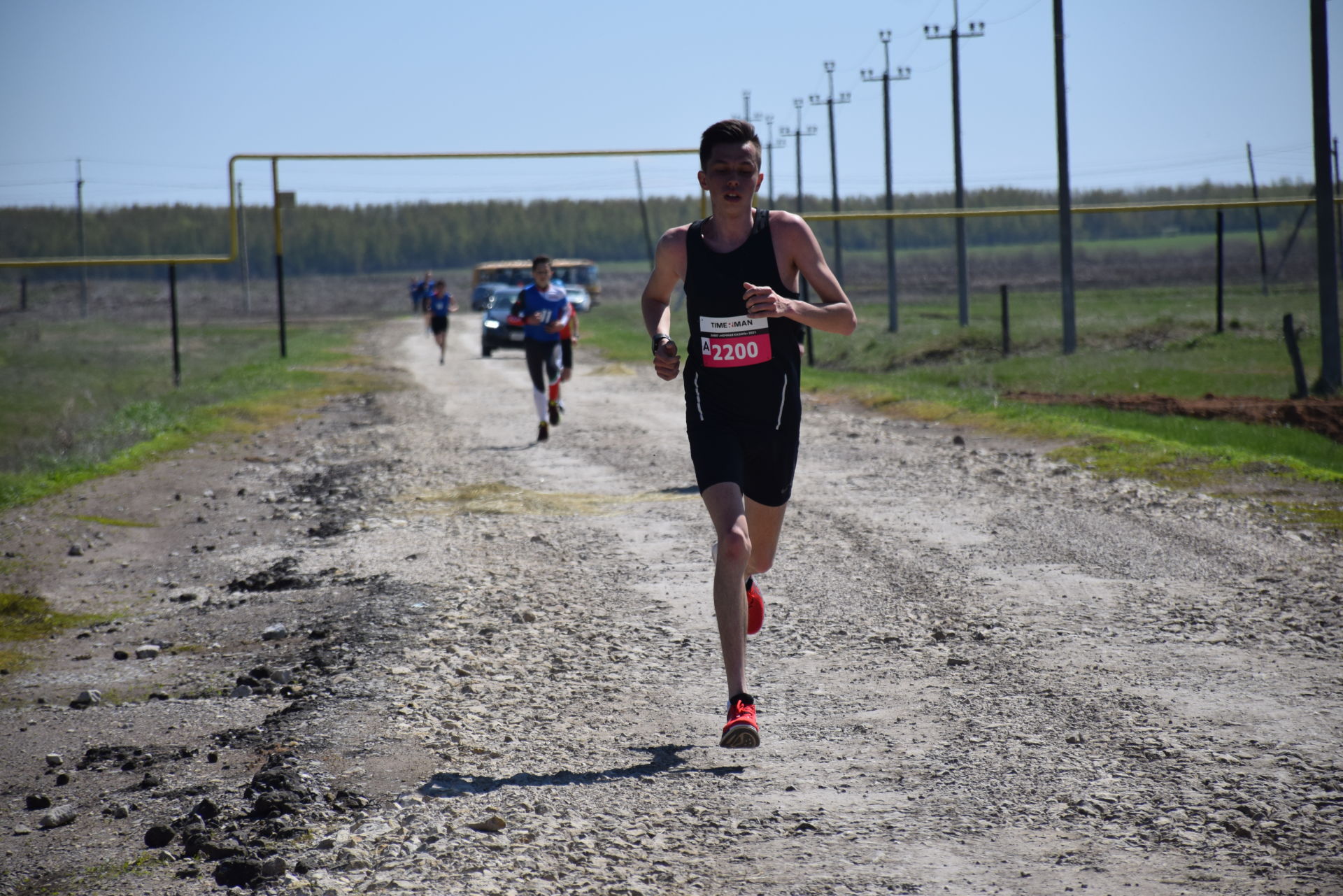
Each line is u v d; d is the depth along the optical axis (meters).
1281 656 12.32
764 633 14.05
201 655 14.41
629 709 11.30
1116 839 8.00
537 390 33.53
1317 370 49.09
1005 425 33.22
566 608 15.27
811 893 7.28
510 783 9.23
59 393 60.16
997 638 13.45
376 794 9.05
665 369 10.19
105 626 16.25
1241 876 7.36
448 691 11.73
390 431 38.00
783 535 19.64
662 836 8.19
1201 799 8.62
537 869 7.61
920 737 10.32
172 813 9.09
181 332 127.75
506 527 20.89
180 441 35.00
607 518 21.55
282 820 8.51
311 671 12.87
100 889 7.70
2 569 18.94
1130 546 17.83
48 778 10.32
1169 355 58.34
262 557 19.88
